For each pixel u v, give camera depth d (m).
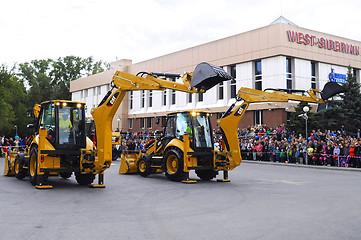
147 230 6.54
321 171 19.55
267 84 34.69
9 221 7.19
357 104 33.34
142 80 12.16
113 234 6.24
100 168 12.19
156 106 48.06
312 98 13.80
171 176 14.77
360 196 10.62
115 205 9.09
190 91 11.58
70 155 12.26
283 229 6.64
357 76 40.84
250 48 36.03
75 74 84.50
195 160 14.55
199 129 14.98
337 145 22.61
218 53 39.34
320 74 36.62
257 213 8.12
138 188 12.42
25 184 13.05
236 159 14.59
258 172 18.89
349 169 20.20
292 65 34.91
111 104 12.29
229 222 7.21
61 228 6.64
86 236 6.10
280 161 25.75
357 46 40.09
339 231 6.50
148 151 16.81
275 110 33.88
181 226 6.86
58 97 77.69
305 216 7.79
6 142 31.17
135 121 51.84
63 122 12.28
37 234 6.21
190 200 9.92
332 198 10.26
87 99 61.00
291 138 26.25
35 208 8.56
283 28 33.81
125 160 17.50
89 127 14.17
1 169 19.39
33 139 13.16
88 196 10.52
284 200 9.92
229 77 10.88
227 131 14.67
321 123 32.50
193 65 42.34
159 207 8.84
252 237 6.09
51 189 11.88
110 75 54.56
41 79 77.19
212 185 13.41
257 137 28.97
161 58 46.88
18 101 67.81
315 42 36.16
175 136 15.34
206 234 6.28
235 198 10.27
